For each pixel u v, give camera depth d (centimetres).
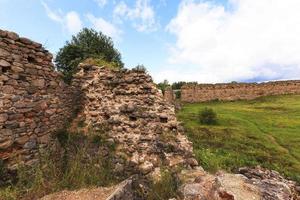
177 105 3038
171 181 820
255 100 3853
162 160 950
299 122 2212
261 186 772
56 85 959
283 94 4009
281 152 1495
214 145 1598
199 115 2261
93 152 938
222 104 3672
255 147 1585
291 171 1259
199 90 4059
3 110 700
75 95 1102
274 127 2083
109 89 1109
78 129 1027
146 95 1079
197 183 791
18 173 707
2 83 700
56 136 938
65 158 898
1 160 690
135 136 996
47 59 905
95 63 1247
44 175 735
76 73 1173
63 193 669
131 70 1108
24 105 780
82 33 1958
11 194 624
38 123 843
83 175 739
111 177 846
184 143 1031
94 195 657
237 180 779
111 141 991
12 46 741
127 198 688
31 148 801
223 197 676
